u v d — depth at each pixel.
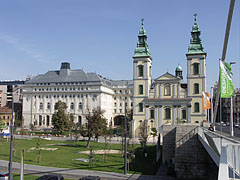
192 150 37.47
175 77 88.19
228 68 29.78
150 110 89.69
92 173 40.06
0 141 77.38
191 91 85.44
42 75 152.12
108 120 147.12
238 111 125.44
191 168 37.09
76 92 139.00
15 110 146.88
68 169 42.53
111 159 53.47
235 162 15.57
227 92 29.62
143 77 91.12
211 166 30.72
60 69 146.62
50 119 142.12
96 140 85.88
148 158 55.53
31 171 40.22
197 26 87.06
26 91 147.38
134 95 91.50
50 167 43.69
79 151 63.66
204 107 59.09
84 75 141.38
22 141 80.00
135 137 89.06
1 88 172.00
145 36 93.62
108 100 148.25
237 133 48.25
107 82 154.25
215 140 22.42
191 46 86.44
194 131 37.78
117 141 87.06
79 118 138.00
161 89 89.38
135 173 40.88
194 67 85.56
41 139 88.38
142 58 91.62
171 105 87.50
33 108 145.50
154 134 78.62
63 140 88.88
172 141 48.06
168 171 40.03
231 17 21.59
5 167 42.47
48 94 144.25
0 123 115.06
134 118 90.75
